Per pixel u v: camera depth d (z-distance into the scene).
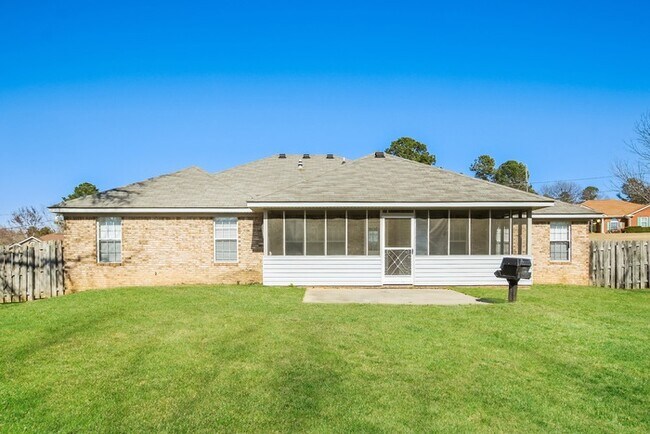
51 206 16.98
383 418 4.95
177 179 19.97
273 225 15.73
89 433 4.57
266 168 22.61
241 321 9.37
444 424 4.84
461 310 10.61
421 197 15.38
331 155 24.91
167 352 7.15
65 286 17.12
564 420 5.04
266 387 5.76
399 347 7.47
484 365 6.68
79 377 6.07
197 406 5.21
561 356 7.12
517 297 13.29
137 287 15.43
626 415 5.19
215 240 17.62
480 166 68.00
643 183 27.84
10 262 15.65
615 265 17.06
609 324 9.34
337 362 6.71
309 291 14.31
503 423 4.91
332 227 15.71
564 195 82.00
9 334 8.30
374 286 15.59
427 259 15.66
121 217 17.39
